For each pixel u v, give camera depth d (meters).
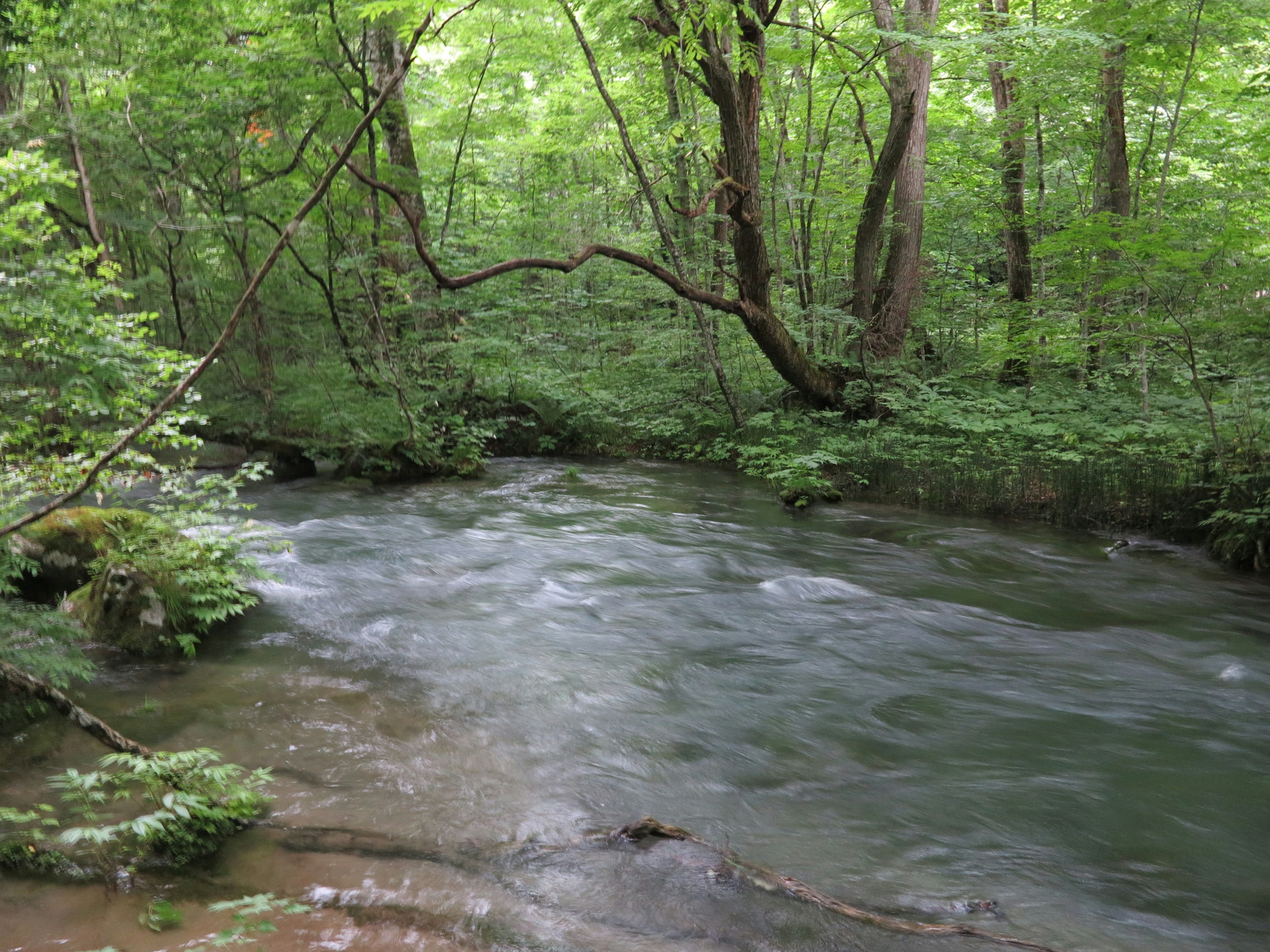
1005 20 14.96
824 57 16.58
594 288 20.80
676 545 9.75
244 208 13.30
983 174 17.59
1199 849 3.67
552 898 3.18
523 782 4.19
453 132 17.41
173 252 13.50
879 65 18.02
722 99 10.09
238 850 3.47
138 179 12.78
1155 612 7.34
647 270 9.26
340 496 12.80
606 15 15.02
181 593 6.05
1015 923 3.11
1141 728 4.95
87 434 5.27
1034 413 13.62
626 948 2.89
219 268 14.92
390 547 9.24
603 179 21.78
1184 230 12.76
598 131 19.22
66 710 3.74
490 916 3.06
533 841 3.61
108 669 5.50
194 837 3.47
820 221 17.19
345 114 13.95
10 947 2.81
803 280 16.30
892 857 3.58
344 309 15.43
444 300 16.41
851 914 3.11
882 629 6.79
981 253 21.75
